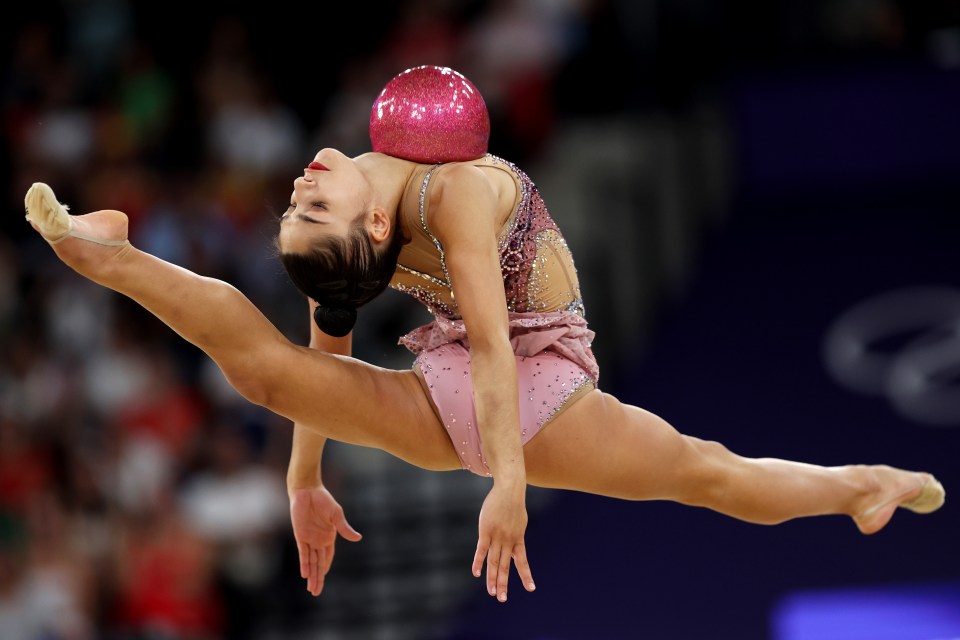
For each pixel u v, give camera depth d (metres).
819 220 36.06
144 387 32.66
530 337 13.27
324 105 41.31
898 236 35.03
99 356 32.94
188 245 34.00
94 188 35.84
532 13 36.78
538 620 28.86
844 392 31.58
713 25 38.19
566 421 13.03
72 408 32.25
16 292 34.34
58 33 40.28
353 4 41.78
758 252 35.69
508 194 12.91
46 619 28.64
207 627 30.00
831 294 34.00
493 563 11.74
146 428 32.03
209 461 31.84
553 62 36.62
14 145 37.16
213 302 12.22
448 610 31.16
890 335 32.50
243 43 39.19
